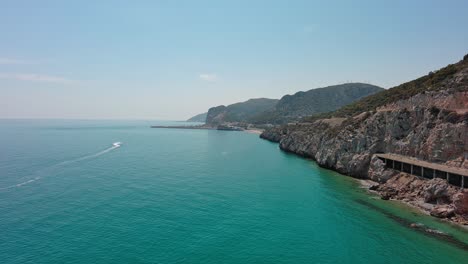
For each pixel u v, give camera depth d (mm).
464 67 82562
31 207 52469
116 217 48812
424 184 58906
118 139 199125
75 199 57688
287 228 45656
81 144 157750
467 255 37031
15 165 90562
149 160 108812
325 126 123625
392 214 51094
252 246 39625
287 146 143000
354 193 64500
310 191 66500
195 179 77812
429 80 91250
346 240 41594
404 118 74438
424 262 35656
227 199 59938
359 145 82312
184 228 45031
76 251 37125
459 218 47656
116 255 36406
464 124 57594
